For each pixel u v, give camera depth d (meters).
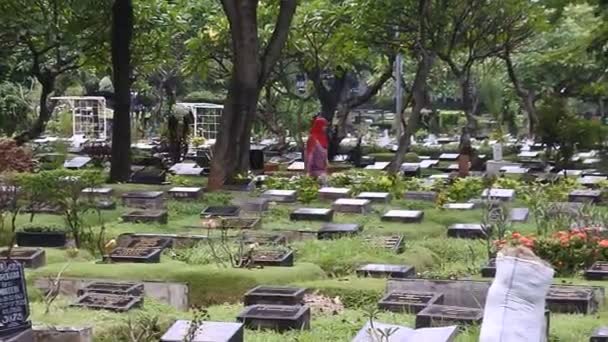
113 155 24.36
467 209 19.20
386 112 60.12
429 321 9.61
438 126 51.28
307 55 34.16
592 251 13.34
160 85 44.78
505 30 31.02
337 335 9.46
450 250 15.20
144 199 19.19
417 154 37.34
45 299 10.47
